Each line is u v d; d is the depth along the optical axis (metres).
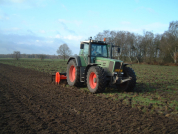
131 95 6.46
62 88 7.63
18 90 6.96
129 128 3.45
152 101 5.65
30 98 5.68
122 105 5.06
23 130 3.24
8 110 4.41
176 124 3.76
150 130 3.39
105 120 3.85
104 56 7.58
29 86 7.96
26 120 3.75
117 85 7.50
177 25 38.00
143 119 4.00
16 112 4.27
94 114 4.22
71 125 3.52
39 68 19.16
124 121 3.83
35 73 13.95
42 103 5.13
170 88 8.28
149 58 41.91
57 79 8.66
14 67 19.92
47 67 21.00
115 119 3.93
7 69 16.94
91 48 7.27
